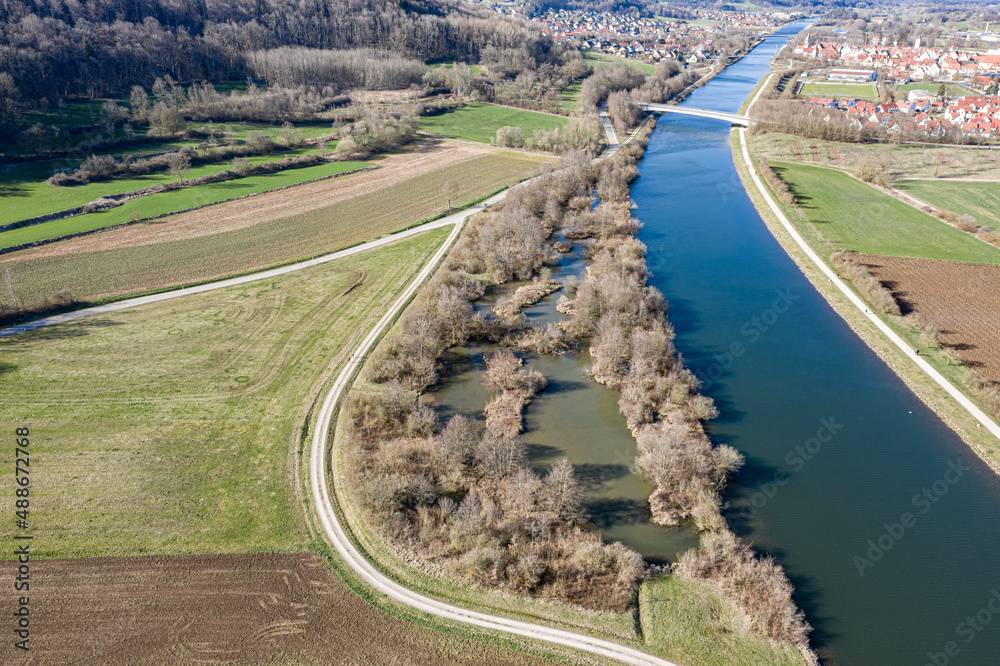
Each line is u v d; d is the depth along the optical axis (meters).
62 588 49.81
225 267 111.62
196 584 50.69
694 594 50.28
